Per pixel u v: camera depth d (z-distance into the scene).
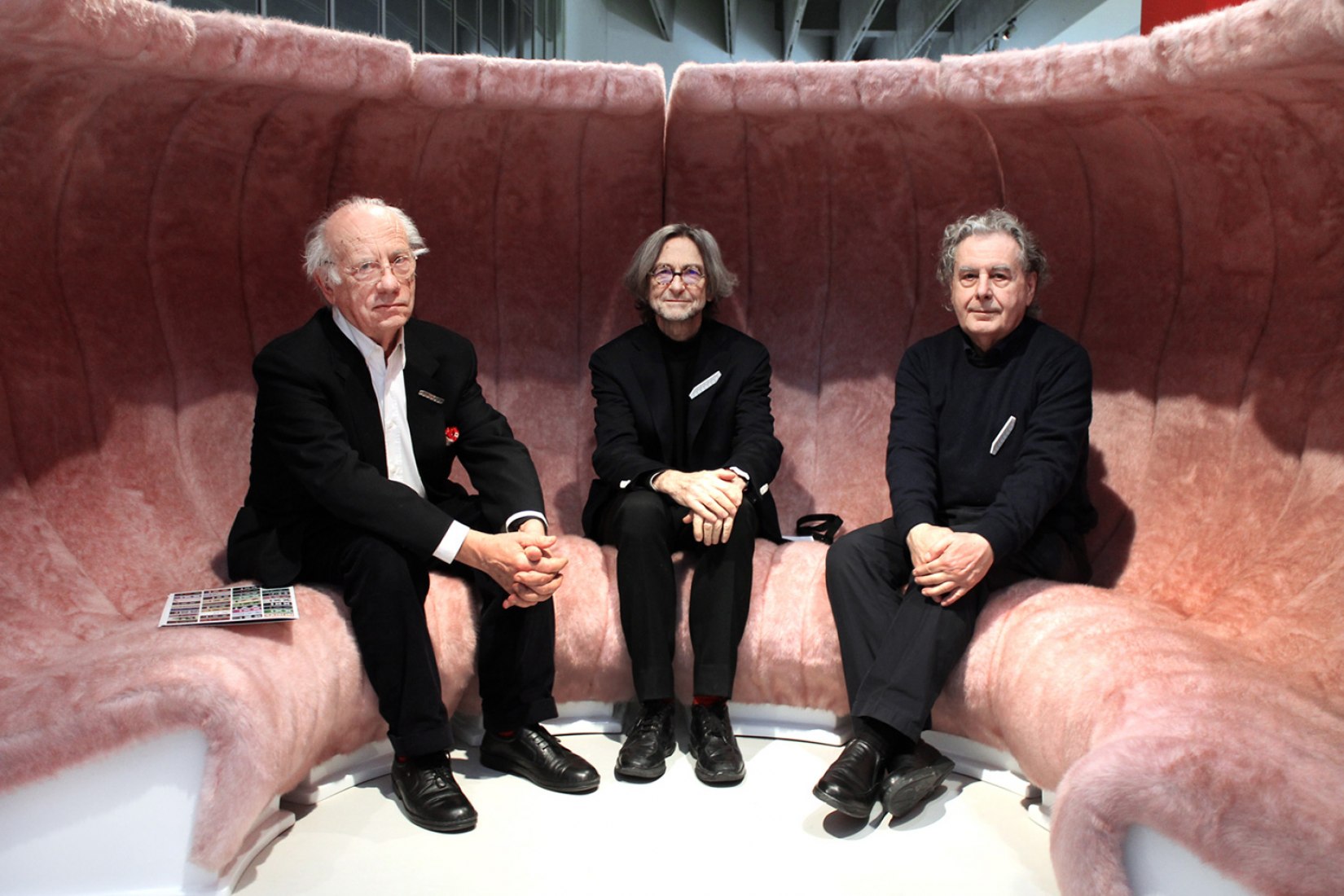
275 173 2.94
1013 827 2.18
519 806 2.25
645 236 3.31
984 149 3.06
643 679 2.42
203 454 2.86
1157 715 1.78
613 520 2.70
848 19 10.19
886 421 3.28
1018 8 7.20
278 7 4.26
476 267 3.28
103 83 2.42
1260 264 2.69
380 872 1.97
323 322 2.38
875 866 2.01
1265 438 2.65
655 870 1.99
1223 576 2.61
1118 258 2.98
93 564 2.54
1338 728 1.75
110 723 1.76
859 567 2.45
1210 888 1.53
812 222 3.27
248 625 2.09
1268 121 2.46
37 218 2.55
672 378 2.87
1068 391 2.51
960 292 2.55
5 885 1.77
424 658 2.20
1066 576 2.61
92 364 2.69
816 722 2.64
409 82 2.72
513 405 3.33
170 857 1.82
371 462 2.37
